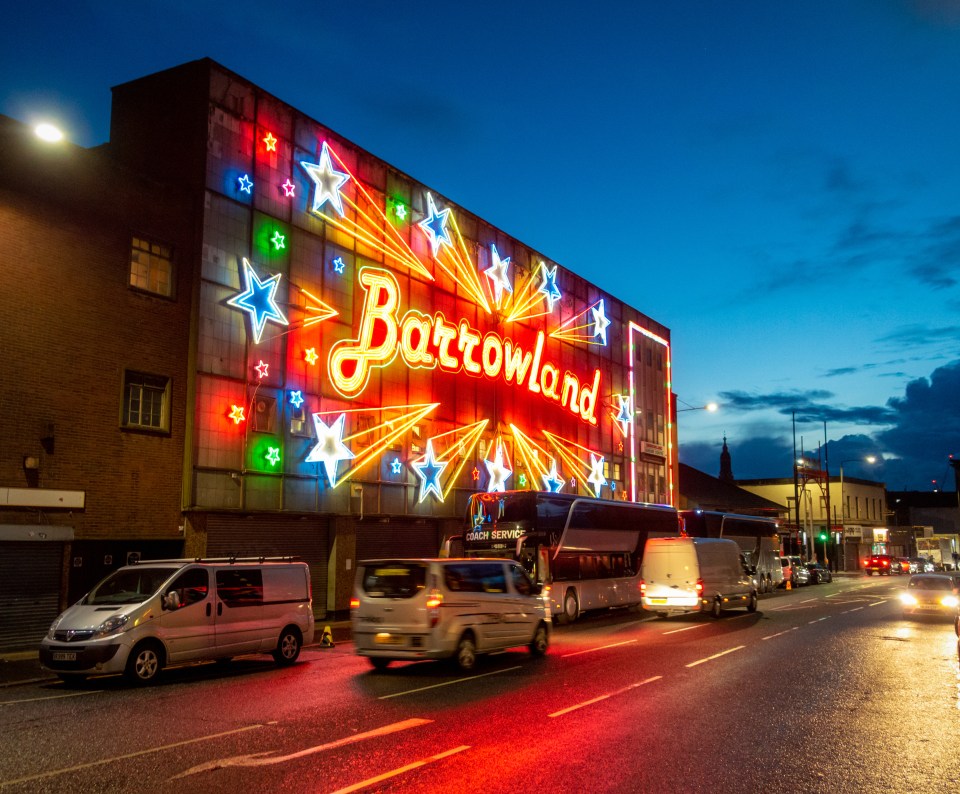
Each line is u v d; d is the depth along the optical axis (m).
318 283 26.42
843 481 92.94
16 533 17.86
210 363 22.77
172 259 22.28
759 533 44.28
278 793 7.32
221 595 15.34
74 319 19.69
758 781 7.78
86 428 19.73
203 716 10.85
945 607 26.23
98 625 13.58
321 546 26.14
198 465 22.11
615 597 29.14
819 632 22.47
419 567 15.31
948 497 128.75
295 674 15.09
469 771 8.05
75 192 19.97
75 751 8.91
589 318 42.72
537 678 14.17
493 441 34.19
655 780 7.77
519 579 17.38
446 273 32.28
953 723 10.55
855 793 7.46
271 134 25.31
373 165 29.19
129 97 24.81
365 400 27.81
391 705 11.60
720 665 15.66
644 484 46.75
